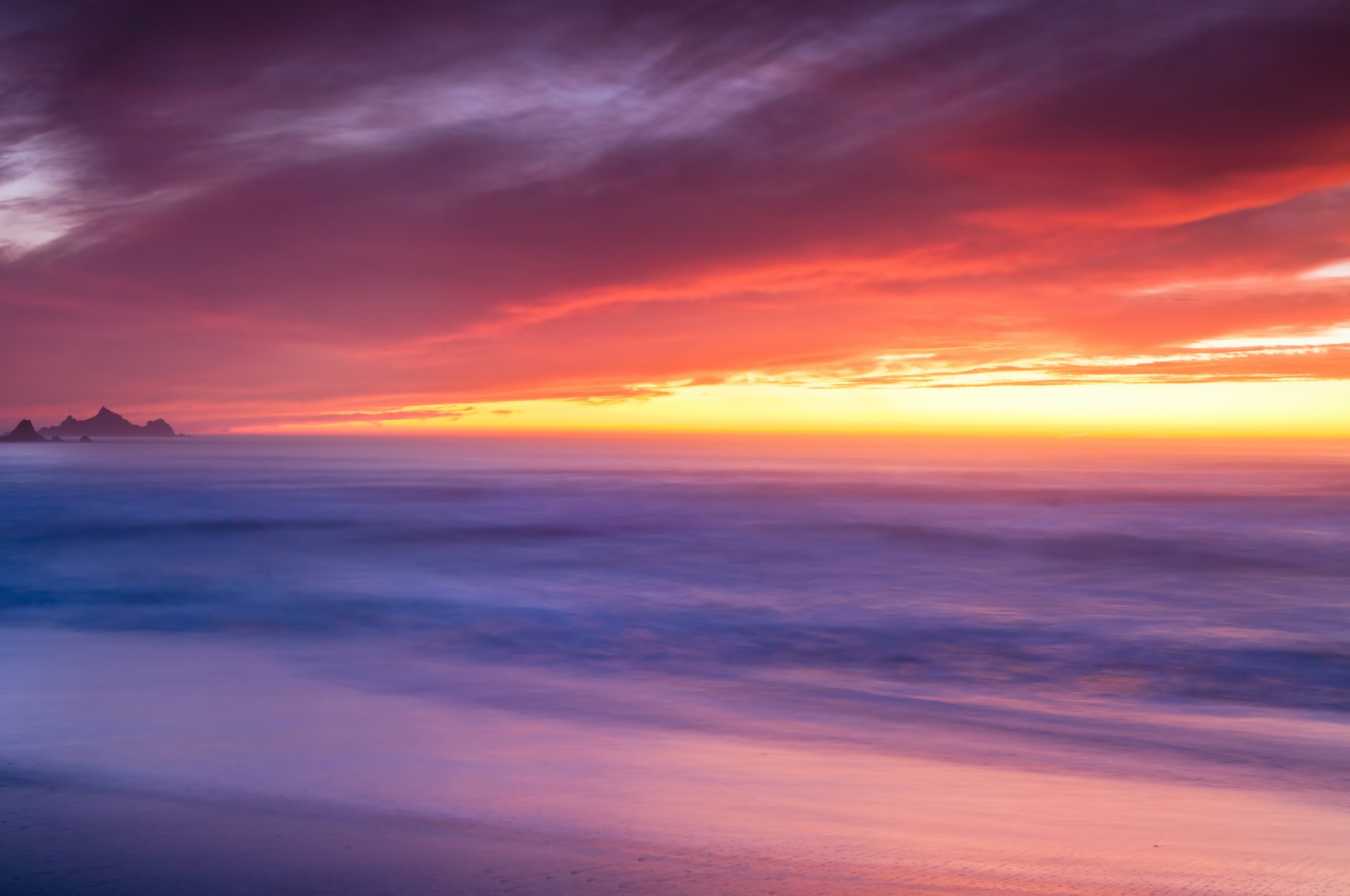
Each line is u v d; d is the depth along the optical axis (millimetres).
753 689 11031
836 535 33500
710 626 16812
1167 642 15320
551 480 71125
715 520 39250
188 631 15555
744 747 7414
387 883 3854
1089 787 6254
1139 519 39500
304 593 20516
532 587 21922
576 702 9656
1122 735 8453
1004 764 7039
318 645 14094
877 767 6738
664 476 76875
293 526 36438
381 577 23391
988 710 9820
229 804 5184
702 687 11133
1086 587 22109
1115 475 79562
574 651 14289
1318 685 12156
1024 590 21625
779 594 21016
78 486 60781
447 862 4152
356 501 49281
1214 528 35469
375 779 5891
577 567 25609
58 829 4633
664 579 23422
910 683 12000
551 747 7180
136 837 4508
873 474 80438
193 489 58531
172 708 8648
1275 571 24844
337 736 7398
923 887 3926
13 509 43469
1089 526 36344
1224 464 108688
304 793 5484
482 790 5645
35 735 7262
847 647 14891
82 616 17406
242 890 3754
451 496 53031
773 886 3877
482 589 21484
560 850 4355
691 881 3928
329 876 3938
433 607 18719
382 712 8680
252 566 25344
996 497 52875
